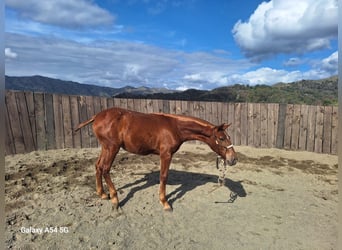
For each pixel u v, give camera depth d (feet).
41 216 12.91
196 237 12.08
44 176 18.34
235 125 32.30
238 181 20.04
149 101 31.19
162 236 11.98
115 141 13.67
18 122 23.25
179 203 15.55
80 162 22.21
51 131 25.48
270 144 31.68
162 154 14.05
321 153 29.96
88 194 15.76
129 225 12.71
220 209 15.12
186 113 32.37
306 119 30.50
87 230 12.00
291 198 17.22
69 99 26.43
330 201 16.99
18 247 10.41
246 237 12.32
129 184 17.93
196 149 30.25
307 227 13.46
